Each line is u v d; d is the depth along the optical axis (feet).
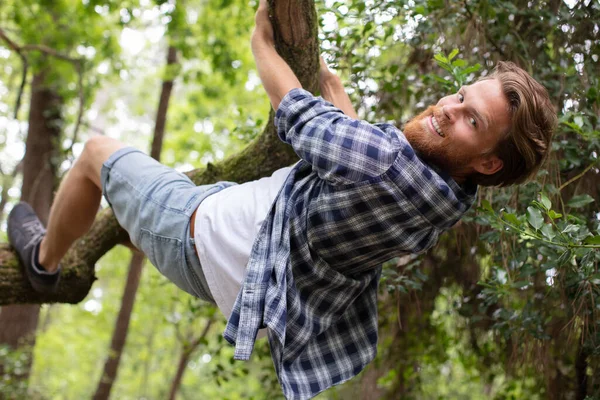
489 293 9.10
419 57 11.22
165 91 20.76
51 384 36.91
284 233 6.44
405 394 14.71
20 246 9.32
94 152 7.72
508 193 9.32
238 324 6.28
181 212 6.95
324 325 6.88
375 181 6.17
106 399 20.45
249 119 11.88
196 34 24.72
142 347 36.29
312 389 6.73
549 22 9.55
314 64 7.97
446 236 11.87
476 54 9.96
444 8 10.21
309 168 6.80
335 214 6.38
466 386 18.65
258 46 7.29
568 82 9.35
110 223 10.64
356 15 10.01
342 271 6.89
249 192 6.91
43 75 25.09
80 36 25.09
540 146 6.23
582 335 8.94
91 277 10.71
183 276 7.02
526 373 11.35
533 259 9.48
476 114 6.21
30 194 23.49
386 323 13.50
